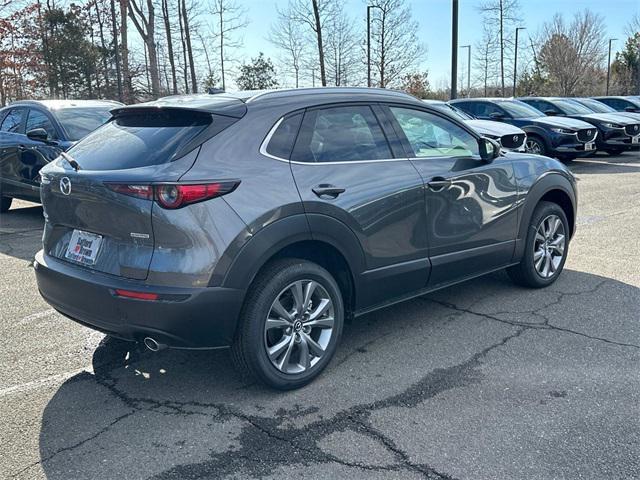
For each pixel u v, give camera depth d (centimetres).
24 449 287
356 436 294
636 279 535
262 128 330
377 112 392
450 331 425
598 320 439
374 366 372
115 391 346
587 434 290
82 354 398
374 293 378
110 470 270
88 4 2600
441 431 296
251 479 262
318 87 380
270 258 323
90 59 2558
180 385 352
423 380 351
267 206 312
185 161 302
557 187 509
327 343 355
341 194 347
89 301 318
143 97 2612
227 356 393
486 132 1177
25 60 2636
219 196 300
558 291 506
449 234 418
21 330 441
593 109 1766
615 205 920
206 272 295
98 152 341
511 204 466
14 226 833
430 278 414
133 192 296
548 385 341
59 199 342
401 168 387
